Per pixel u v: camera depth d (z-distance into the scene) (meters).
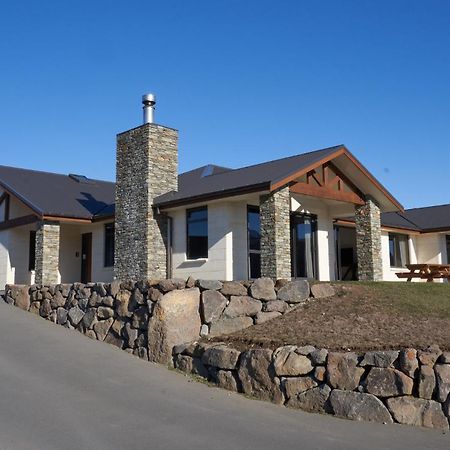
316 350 8.26
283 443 6.47
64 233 21.78
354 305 10.40
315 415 7.77
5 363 9.66
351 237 24.27
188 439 6.47
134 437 6.46
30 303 14.96
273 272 14.56
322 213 19.39
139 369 9.73
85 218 19.95
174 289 10.51
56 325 13.21
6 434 6.37
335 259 20.30
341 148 16.83
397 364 7.61
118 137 18.69
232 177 17.31
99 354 10.64
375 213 19.11
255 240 16.55
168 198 16.98
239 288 10.73
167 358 10.02
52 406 7.52
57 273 19.48
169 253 17.38
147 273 16.86
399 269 25.11
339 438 6.74
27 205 19.97
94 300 12.32
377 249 18.97
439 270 18.05
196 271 16.56
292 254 17.92
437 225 25.64
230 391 8.80
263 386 8.50
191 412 7.60
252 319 10.58
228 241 15.84
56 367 9.58
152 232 17.17
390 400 7.51
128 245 17.69
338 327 9.41
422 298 10.83
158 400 8.08
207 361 9.34
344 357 7.95
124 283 11.54
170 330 10.11
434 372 7.39
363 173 17.75
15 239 22.14
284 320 10.25
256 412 7.78
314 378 8.09
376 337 8.72
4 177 22.75
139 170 17.70
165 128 18.00
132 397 8.15
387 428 7.20
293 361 8.29
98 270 20.78
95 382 8.82
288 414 7.77
